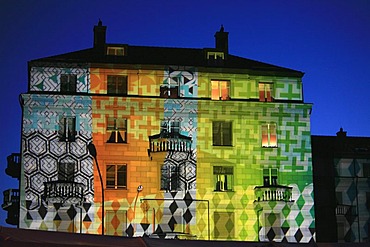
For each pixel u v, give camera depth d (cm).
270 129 5219
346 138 5794
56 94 4966
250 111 5194
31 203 4794
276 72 5309
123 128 5025
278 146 5188
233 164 5088
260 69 5316
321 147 5556
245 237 4969
